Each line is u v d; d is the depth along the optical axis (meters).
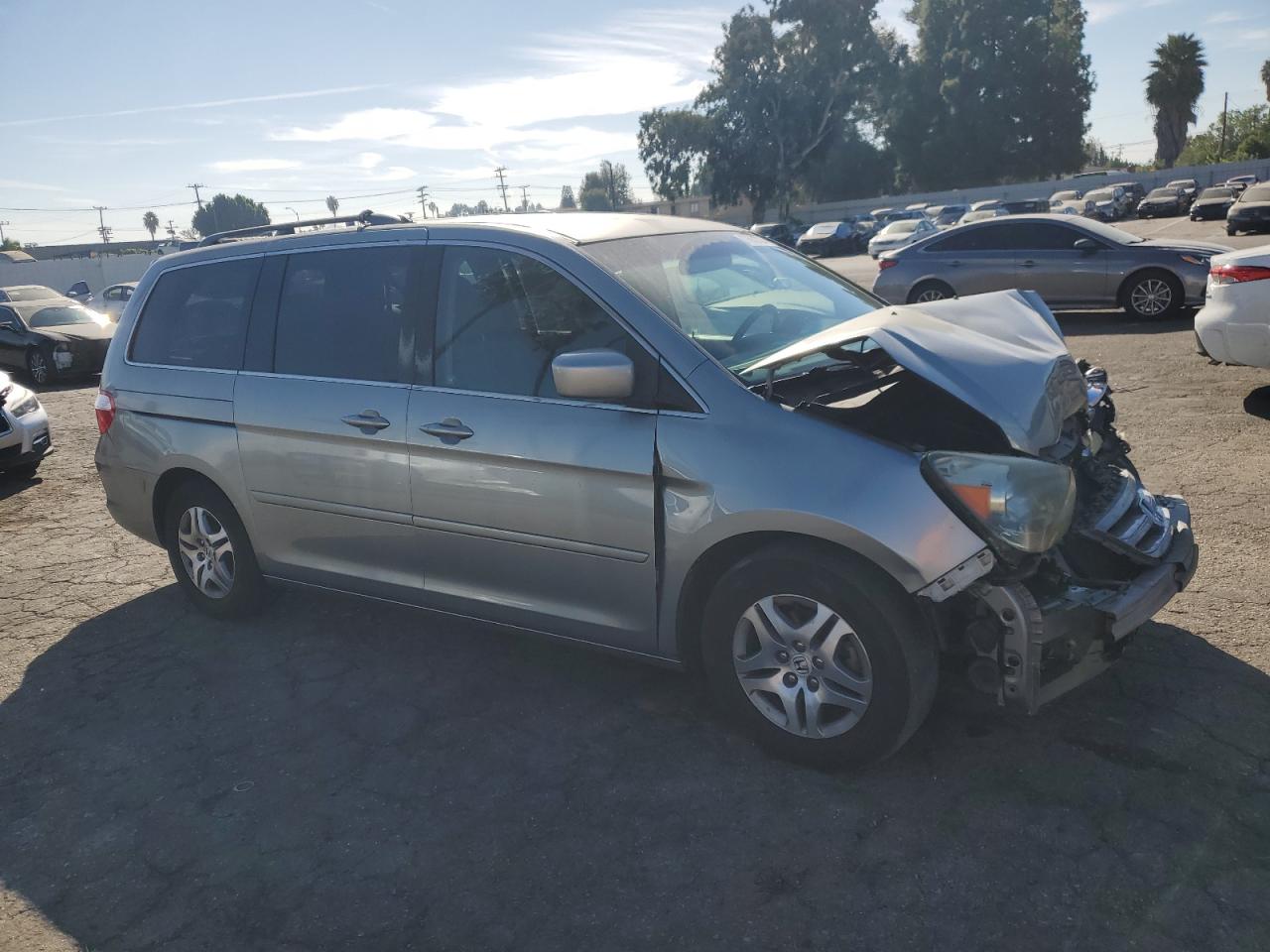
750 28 60.97
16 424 7.96
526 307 3.62
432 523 3.81
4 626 5.02
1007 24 63.81
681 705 3.73
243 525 4.55
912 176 69.25
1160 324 12.16
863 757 3.08
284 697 4.04
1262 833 2.77
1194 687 3.53
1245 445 6.45
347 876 2.89
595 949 2.53
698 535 3.18
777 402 3.15
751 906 2.64
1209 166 60.94
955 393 2.97
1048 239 13.04
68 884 2.94
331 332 4.14
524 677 4.07
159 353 4.77
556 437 3.43
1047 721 3.39
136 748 3.71
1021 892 2.62
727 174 64.25
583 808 3.13
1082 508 3.38
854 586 2.94
